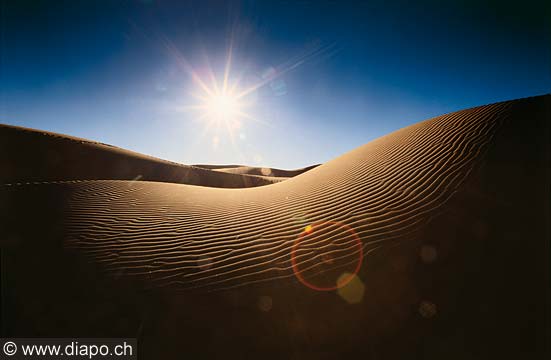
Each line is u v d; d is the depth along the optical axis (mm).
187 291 3904
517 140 5910
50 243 5188
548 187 4695
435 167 6137
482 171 5383
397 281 3773
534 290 3395
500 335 3018
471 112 8430
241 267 4395
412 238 4395
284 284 3943
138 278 4203
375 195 5977
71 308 3611
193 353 3014
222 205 7867
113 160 20453
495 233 4176
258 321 3373
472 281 3613
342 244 4598
